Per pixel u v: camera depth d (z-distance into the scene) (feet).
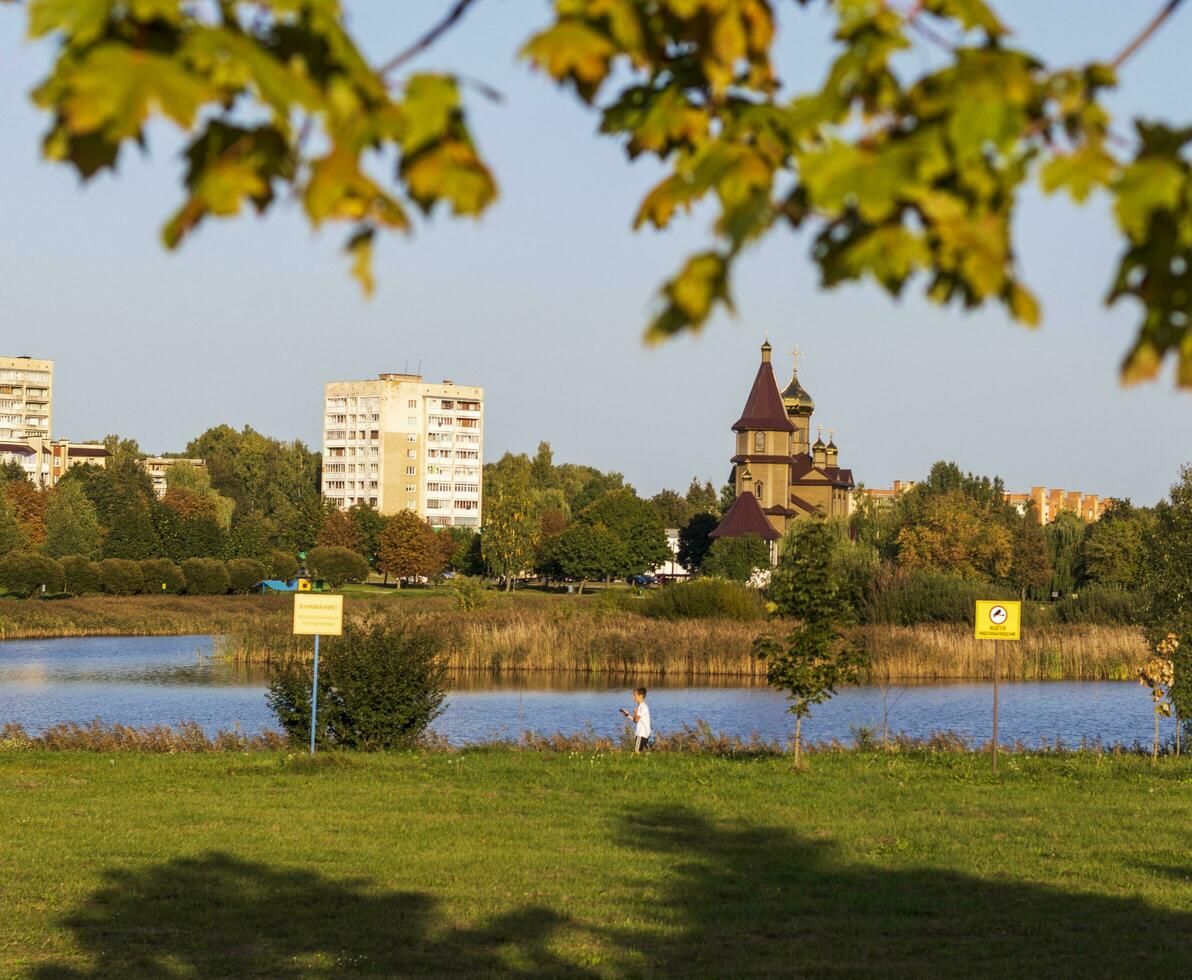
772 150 16.26
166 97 12.59
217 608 480.64
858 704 229.66
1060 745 155.33
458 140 14.55
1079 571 634.84
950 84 13.89
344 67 14.10
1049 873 78.13
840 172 13.51
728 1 15.26
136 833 87.30
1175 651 143.95
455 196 13.92
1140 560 154.40
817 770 122.31
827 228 14.34
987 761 129.08
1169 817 97.81
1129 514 648.38
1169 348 13.62
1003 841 88.07
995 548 632.38
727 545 608.19
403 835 88.22
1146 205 12.87
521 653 287.89
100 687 253.03
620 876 76.54
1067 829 92.32
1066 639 291.17
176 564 609.42
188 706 221.46
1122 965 58.23
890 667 281.54
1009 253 13.51
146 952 59.62
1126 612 339.36
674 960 59.16
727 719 208.03
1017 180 13.92
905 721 207.31
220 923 64.95
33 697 235.20
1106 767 124.98
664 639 287.28
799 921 66.54
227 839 85.81
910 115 14.26
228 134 13.98
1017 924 65.87
